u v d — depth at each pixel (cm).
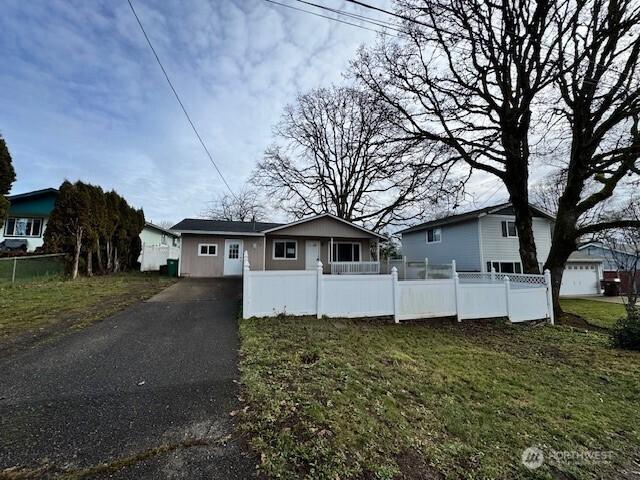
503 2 915
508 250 1725
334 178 2517
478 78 1062
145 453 219
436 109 1142
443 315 808
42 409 275
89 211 1235
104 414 270
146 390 319
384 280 768
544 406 374
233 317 672
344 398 324
